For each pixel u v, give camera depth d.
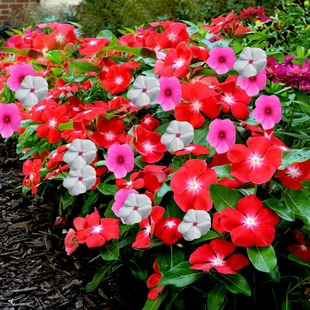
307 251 1.71
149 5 6.58
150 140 1.73
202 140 1.62
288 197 1.44
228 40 2.02
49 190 2.82
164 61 1.76
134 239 1.84
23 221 3.14
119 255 1.92
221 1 6.58
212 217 1.64
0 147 4.51
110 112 2.02
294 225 1.60
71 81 2.33
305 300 1.79
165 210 1.70
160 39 1.96
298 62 2.43
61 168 2.05
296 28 4.49
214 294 1.52
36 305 2.29
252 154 1.34
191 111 1.61
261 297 1.75
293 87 1.85
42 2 8.62
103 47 2.01
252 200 1.37
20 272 2.57
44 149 2.59
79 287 2.43
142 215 1.45
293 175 1.46
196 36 2.40
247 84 1.53
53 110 2.07
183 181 1.45
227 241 1.47
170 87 1.57
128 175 1.85
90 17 6.77
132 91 1.52
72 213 2.65
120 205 1.55
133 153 1.74
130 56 2.33
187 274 1.46
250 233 1.35
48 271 2.58
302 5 4.45
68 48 2.16
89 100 2.34
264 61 1.45
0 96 3.93
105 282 2.45
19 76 1.70
